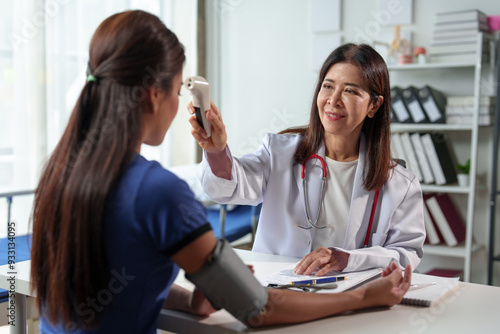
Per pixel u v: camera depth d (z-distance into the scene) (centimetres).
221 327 100
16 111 293
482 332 98
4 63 286
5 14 284
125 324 92
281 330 98
